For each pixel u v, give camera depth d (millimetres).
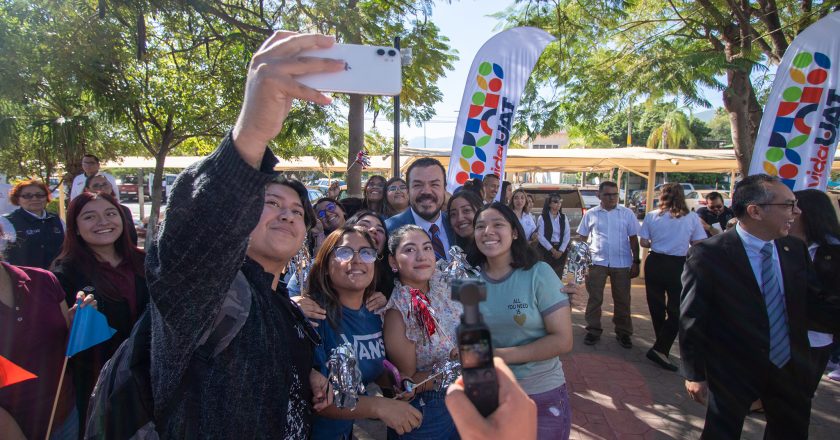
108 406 1243
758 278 2615
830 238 3082
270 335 1338
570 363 5090
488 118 5016
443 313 2412
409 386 2117
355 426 3912
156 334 1153
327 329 2174
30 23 6531
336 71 971
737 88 6086
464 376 773
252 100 947
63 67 6758
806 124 4180
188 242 975
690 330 2742
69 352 2090
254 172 976
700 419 3875
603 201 5672
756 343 2562
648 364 5094
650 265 5281
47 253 4480
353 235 2264
